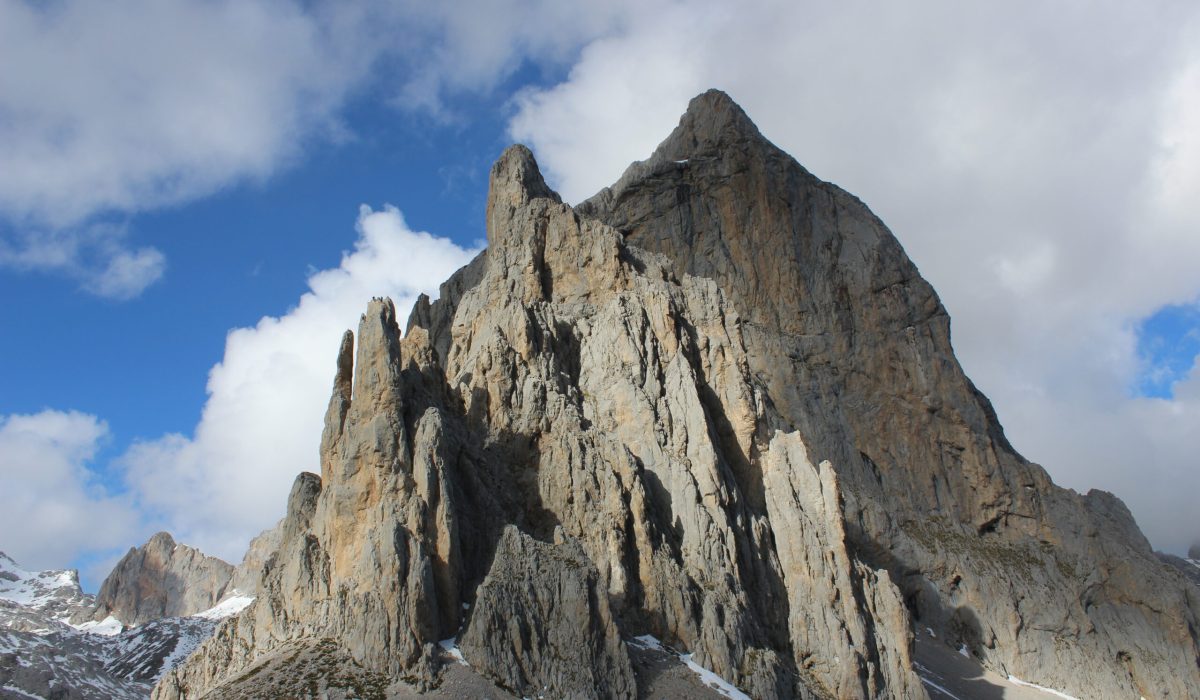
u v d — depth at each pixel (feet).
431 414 355.36
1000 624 611.88
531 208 504.43
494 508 362.33
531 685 309.22
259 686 300.61
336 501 348.59
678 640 352.49
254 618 371.76
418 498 335.26
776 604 394.73
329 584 346.95
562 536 350.23
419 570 318.65
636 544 370.53
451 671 304.09
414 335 417.08
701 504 395.14
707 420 435.12
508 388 405.18
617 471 388.37
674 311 475.72
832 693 371.15
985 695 534.78
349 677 300.40
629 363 439.22
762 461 448.24
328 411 388.16
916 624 609.01
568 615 324.39
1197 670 623.77
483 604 317.42
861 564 424.87
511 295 460.14
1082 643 619.26
